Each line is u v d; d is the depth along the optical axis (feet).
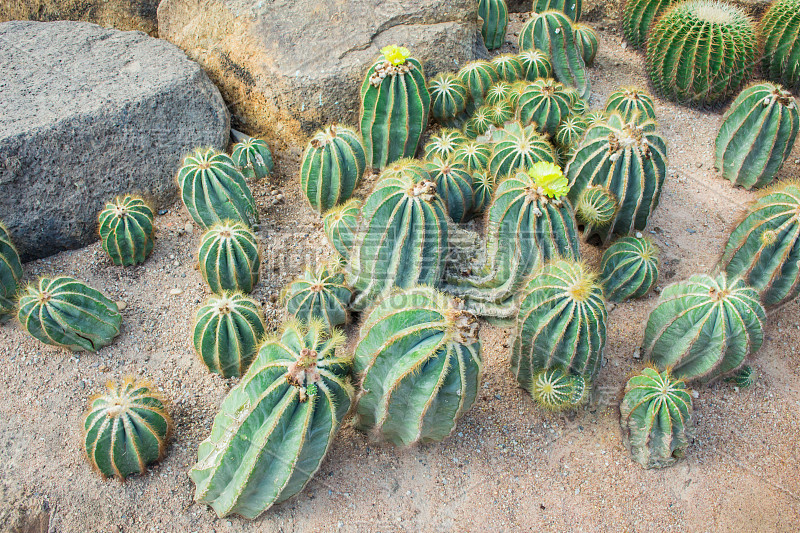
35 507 10.32
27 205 14.25
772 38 18.97
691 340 11.38
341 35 18.06
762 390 12.53
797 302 14.21
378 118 15.98
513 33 23.36
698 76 18.39
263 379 9.21
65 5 21.12
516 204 11.57
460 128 18.21
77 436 11.25
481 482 10.92
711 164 17.38
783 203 12.39
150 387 11.05
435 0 18.92
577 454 11.37
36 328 11.84
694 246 15.10
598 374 11.89
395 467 11.01
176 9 19.53
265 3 18.21
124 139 15.40
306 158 14.78
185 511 10.30
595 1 22.88
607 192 13.14
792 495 11.00
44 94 15.38
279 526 10.16
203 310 11.69
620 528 10.52
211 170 13.99
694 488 11.03
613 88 20.48
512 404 12.01
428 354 8.84
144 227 14.16
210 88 17.51
